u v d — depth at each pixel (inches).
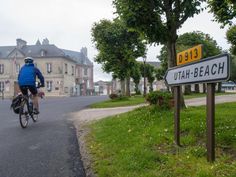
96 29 1248.8
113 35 1218.6
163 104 370.9
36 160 237.0
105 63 1291.8
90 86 3585.1
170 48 434.0
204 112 345.1
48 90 2837.1
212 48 1657.2
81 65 3420.3
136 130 300.0
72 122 450.9
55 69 2837.1
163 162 206.2
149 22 420.5
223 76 175.6
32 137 321.7
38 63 2851.9
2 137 323.0
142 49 1262.3
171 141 244.5
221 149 215.0
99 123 400.5
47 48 2888.8
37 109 421.1
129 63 1284.4
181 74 227.5
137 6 410.3
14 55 2827.3
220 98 891.4
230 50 1123.3
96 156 243.0
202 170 181.0
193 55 217.0
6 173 208.2
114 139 283.0
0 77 2832.2
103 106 796.0
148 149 232.1
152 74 2121.1
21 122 376.2
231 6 456.1
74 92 3142.2
